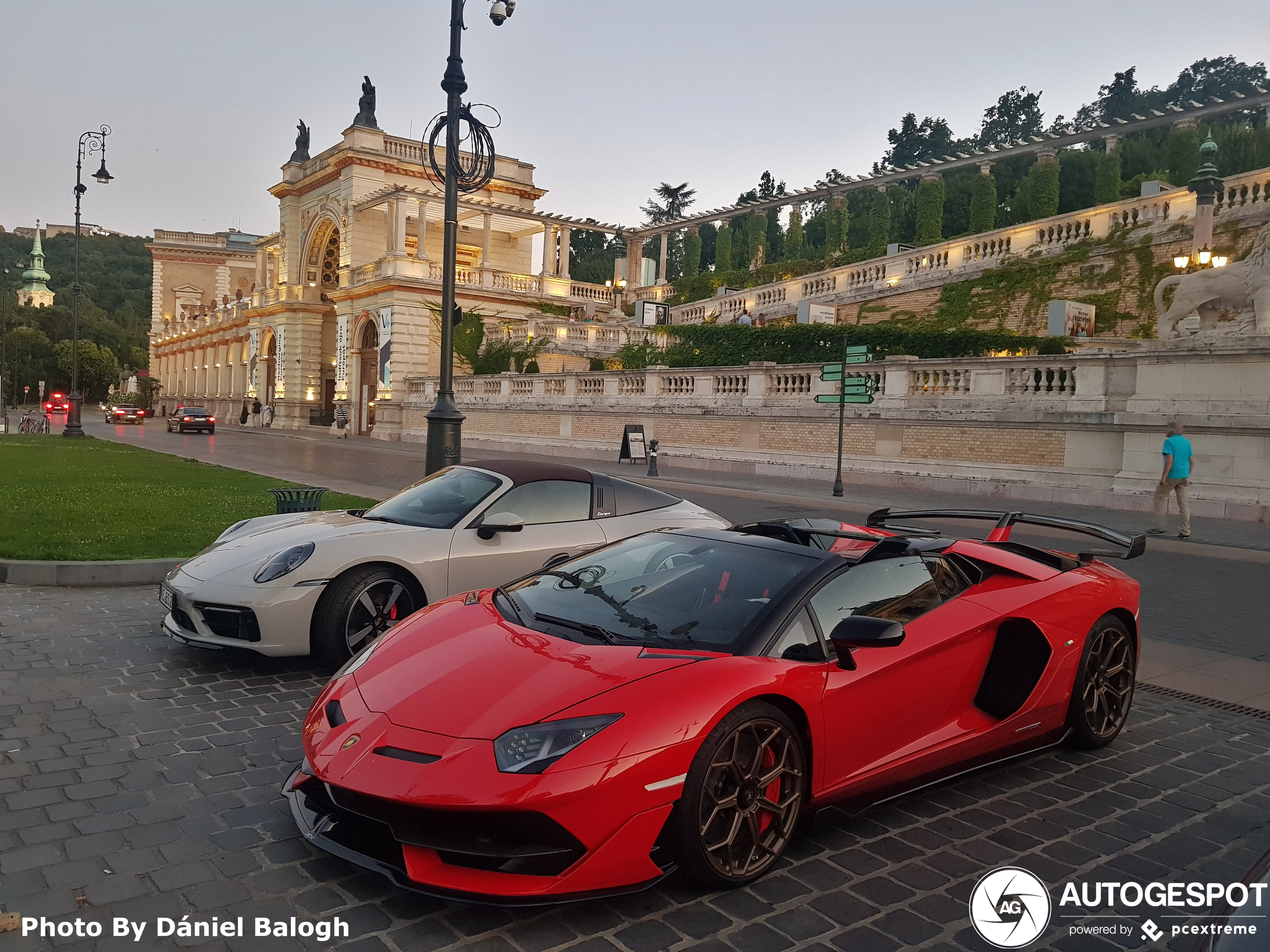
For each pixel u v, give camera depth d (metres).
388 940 2.75
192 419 44.25
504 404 35.62
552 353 39.38
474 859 2.84
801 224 50.75
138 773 3.96
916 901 3.14
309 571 5.33
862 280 37.38
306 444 36.84
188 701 4.95
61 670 5.42
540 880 2.78
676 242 89.25
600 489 6.73
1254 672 6.30
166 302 96.69
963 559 4.47
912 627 3.92
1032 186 38.25
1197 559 11.62
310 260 54.59
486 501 6.17
